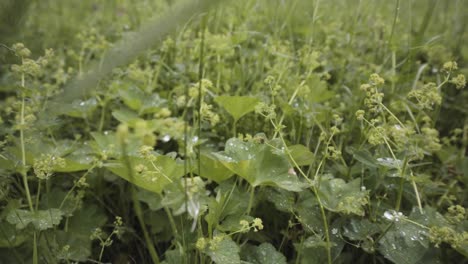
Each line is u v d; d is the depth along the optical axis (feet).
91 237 1.21
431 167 1.56
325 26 2.21
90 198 1.48
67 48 2.22
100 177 1.47
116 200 1.52
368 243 1.16
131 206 1.48
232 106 1.40
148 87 1.80
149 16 2.41
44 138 1.47
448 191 1.39
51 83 2.00
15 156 1.27
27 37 1.93
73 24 2.60
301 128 1.58
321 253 1.17
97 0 2.92
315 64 1.60
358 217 1.25
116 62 0.87
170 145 1.63
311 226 1.21
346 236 1.24
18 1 1.34
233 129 1.47
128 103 1.69
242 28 1.97
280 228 1.38
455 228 1.16
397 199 1.25
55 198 1.34
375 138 1.23
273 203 1.36
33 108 1.39
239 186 1.33
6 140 1.27
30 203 1.16
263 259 1.15
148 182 1.10
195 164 1.20
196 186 0.93
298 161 1.23
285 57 1.80
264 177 1.16
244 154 1.19
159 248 1.37
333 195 1.21
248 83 1.88
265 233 1.34
